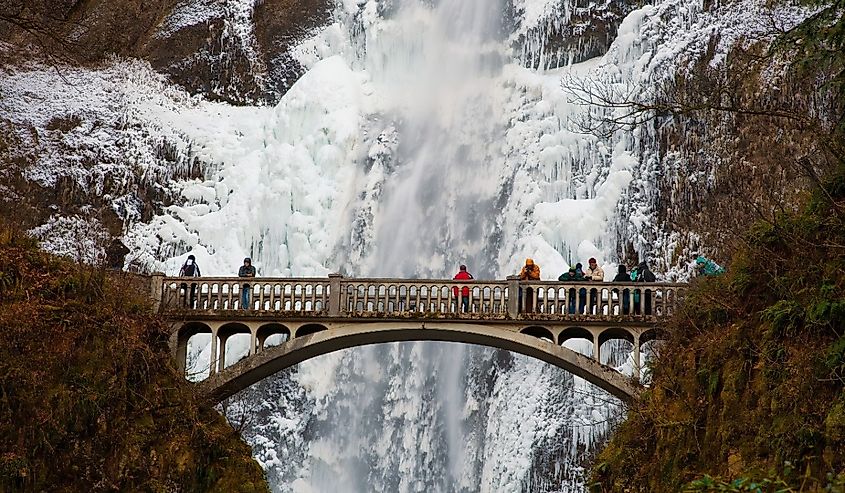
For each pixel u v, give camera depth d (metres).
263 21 86.88
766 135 67.69
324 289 46.59
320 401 70.88
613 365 64.94
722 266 46.28
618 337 47.09
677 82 72.62
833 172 37.22
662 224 71.31
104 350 42.25
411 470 69.38
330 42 85.12
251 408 69.81
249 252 76.38
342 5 86.12
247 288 46.91
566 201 73.25
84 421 40.72
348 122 79.69
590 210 72.19
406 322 45.72
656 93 74.06
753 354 35.59
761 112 38.00
